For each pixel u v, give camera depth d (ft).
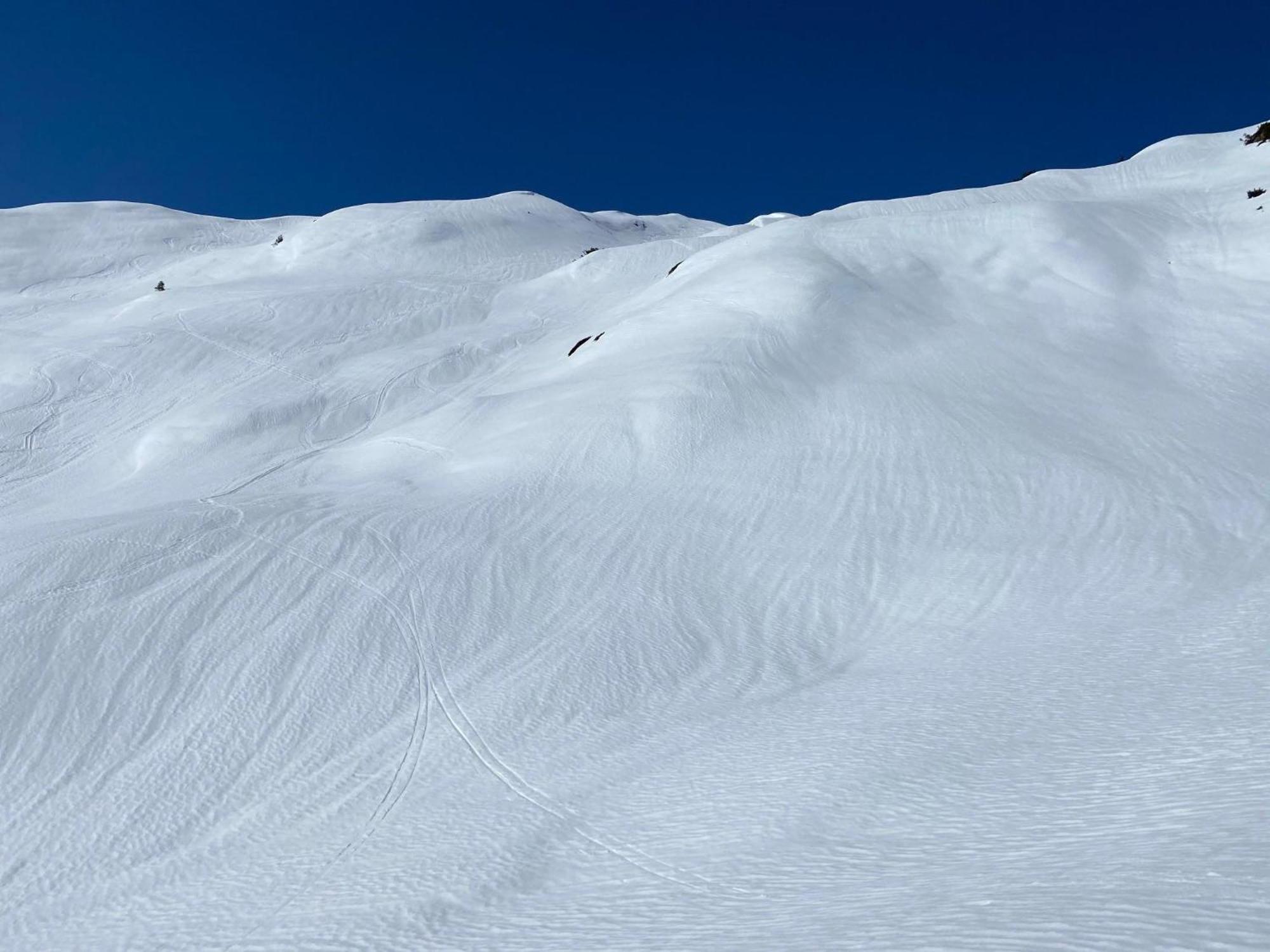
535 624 50.44
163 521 59.77
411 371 119.65
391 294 156.66
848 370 80.43
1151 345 85.92
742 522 59.98
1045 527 56.54
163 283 203.21
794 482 64.44
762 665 46.85
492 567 55.16
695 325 90.79
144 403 116.98
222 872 35.27
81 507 87.40
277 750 42.37
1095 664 38.37
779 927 20.81
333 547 56.80
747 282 97.45
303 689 45.75
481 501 63.82
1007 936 16.02
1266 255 97.86
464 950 25.62
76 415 114.21
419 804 37.99
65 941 32.50
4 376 124.67
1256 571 46.65
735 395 74.38
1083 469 62.64
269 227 281.74
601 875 29.53
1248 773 23.61
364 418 108.37
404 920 28.94
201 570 53.83
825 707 40.55
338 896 31.81
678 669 46.83
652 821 32.78
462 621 50.44
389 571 54.49
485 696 45.11
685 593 53.11
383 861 33.96
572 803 35.83
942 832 25.55
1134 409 72.74
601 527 59.62
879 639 48.34
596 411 74.74
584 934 24.54
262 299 152.97
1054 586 50.01
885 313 90.94
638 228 293.02
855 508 60.90
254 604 51.16
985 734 33.12
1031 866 20.72
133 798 39.96
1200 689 32.35
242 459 97.09
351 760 41.42
